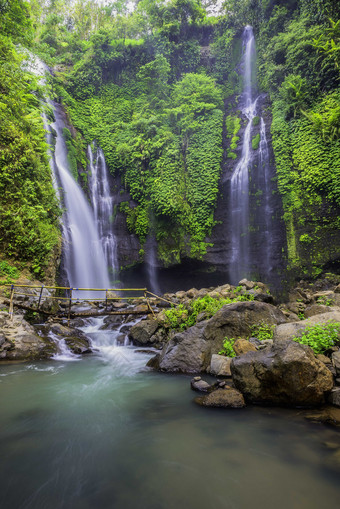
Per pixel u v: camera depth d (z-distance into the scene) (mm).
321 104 16672
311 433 3424
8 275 10695
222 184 19625
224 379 5469
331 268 14953
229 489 2514
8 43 14469
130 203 21984
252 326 6590
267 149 18484
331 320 5422
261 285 11594
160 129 21359
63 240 17109
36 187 12922
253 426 3658
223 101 23625
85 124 23969
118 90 25375
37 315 9727
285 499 2367
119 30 26109
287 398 4188
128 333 8789
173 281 20719
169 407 4375
